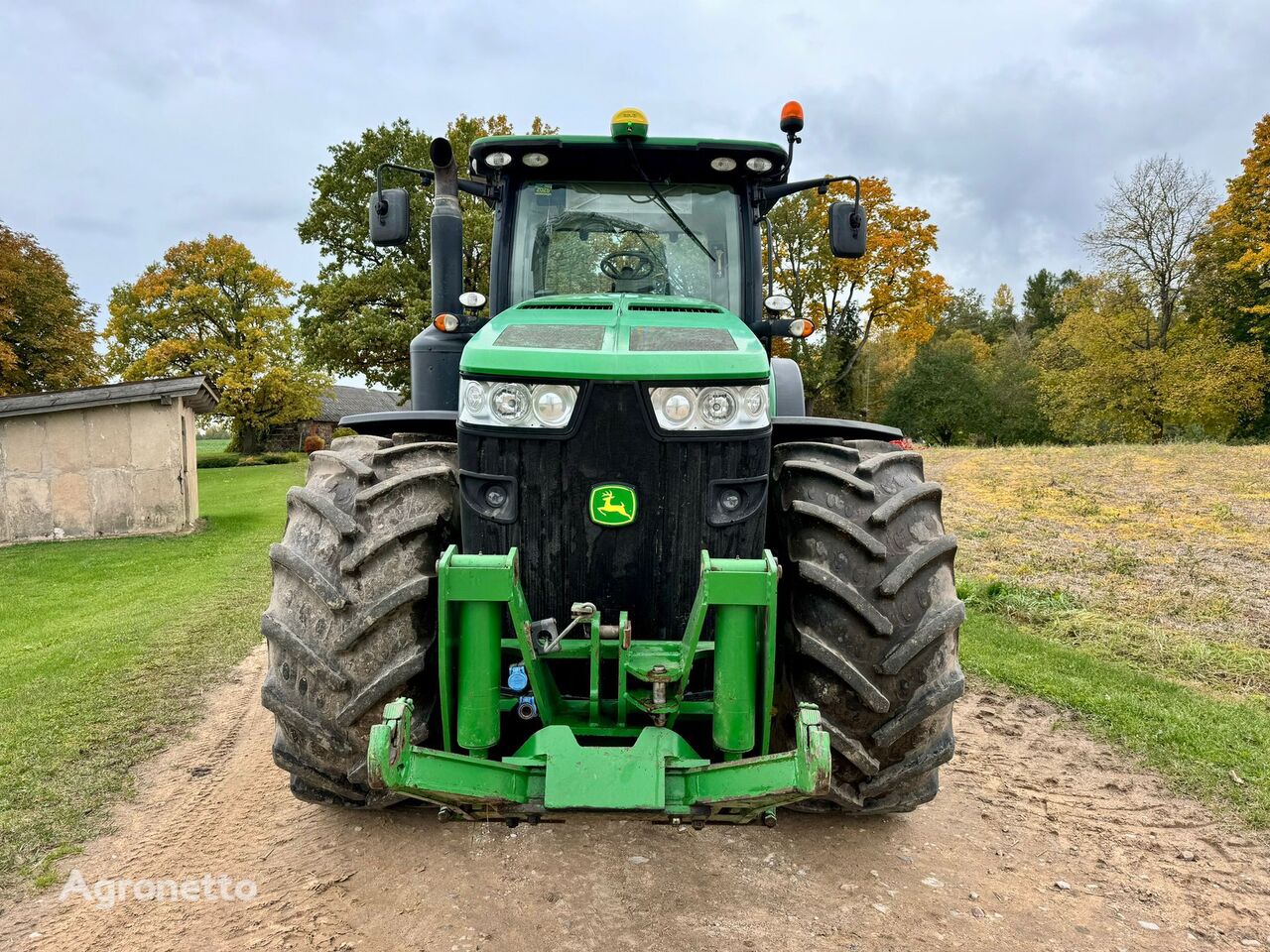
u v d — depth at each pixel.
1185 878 2.96
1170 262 32.09
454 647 2.34
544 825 3.31
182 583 8.83
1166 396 31.38
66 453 12.92
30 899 2.78
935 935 2.61
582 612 2.40
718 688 2.28
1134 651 5.54
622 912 2.71
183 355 42.06
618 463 2.49
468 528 2.59
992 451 22.02
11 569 10.21
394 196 3.82
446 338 3.84
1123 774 3.81
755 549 2.60
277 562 2.67
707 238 3.70
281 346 44.16
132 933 2.58
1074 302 37.50
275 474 29.31
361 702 2.51
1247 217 29.47
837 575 2.61
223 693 4.96
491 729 2.28
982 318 74.94
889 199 32.78
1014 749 4.11
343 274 30.28
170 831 3.25
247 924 2.63
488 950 2.50
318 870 2.95
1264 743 3.99
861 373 43.22
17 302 28.72
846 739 2.60
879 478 2.86
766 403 2.56
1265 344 30.89
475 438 2.53
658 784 2.13
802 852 3.13
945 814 3.45
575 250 3.69
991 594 6.86
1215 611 6.45
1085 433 35.78
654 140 3.45
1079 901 2.81
